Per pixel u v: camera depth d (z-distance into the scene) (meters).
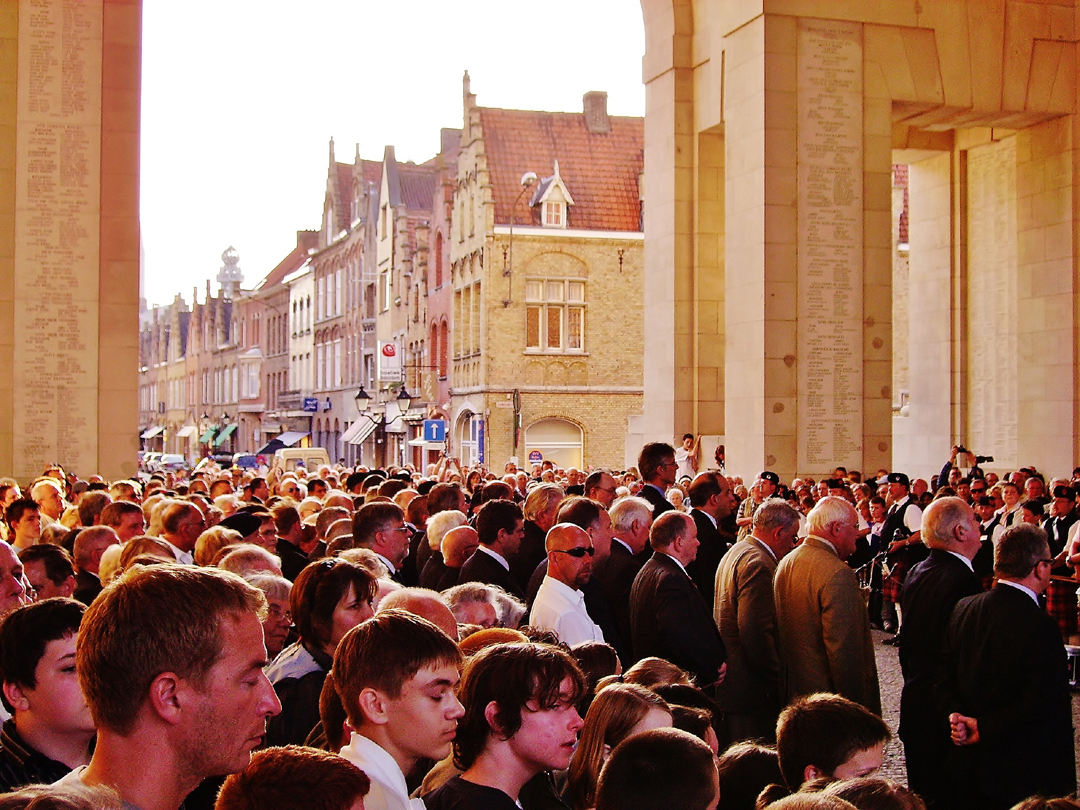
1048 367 21.86
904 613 6.88
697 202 23.09
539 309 40.00
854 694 6.80
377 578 5.75
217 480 16.95
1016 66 21.11
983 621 6.00
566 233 39.97
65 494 15.50
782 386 19.50
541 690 3.53
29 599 5.65
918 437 25.86
